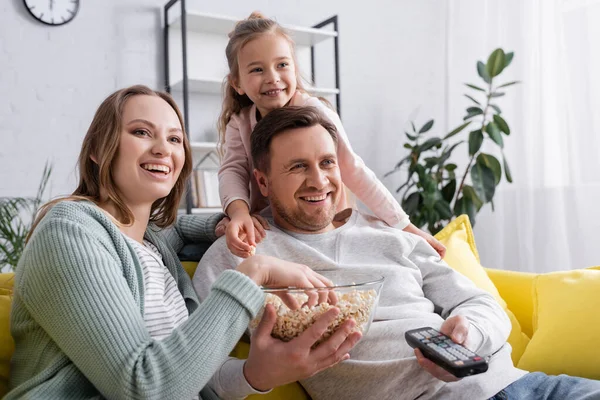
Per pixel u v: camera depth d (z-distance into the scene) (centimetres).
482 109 363
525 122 342
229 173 157
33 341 85
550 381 113
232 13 366
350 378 111
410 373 108
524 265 341
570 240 321
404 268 128
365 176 155
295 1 389
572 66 317
